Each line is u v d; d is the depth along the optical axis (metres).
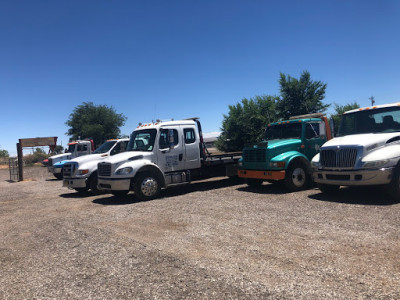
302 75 30.47
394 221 5.62
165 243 5.29
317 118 11.00
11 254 5.35
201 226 6.21
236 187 11.49
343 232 5.22
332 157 8.05
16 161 22.66
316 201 7.87
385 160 7.24
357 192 8.74
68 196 12.40
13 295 3.74
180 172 10.80
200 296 3.38
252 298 3.27
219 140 28.16
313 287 3.42
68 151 21.02
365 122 8.80
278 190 10.09
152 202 9.38
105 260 4.69
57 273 4.34
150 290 3.61
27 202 11.47
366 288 3.33
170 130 10.47
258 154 10.03
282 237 5.20
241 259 4.36
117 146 12.81
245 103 27.30
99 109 41.84
